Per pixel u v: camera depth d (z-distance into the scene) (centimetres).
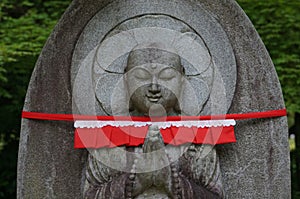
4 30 479
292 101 464
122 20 304
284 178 306
